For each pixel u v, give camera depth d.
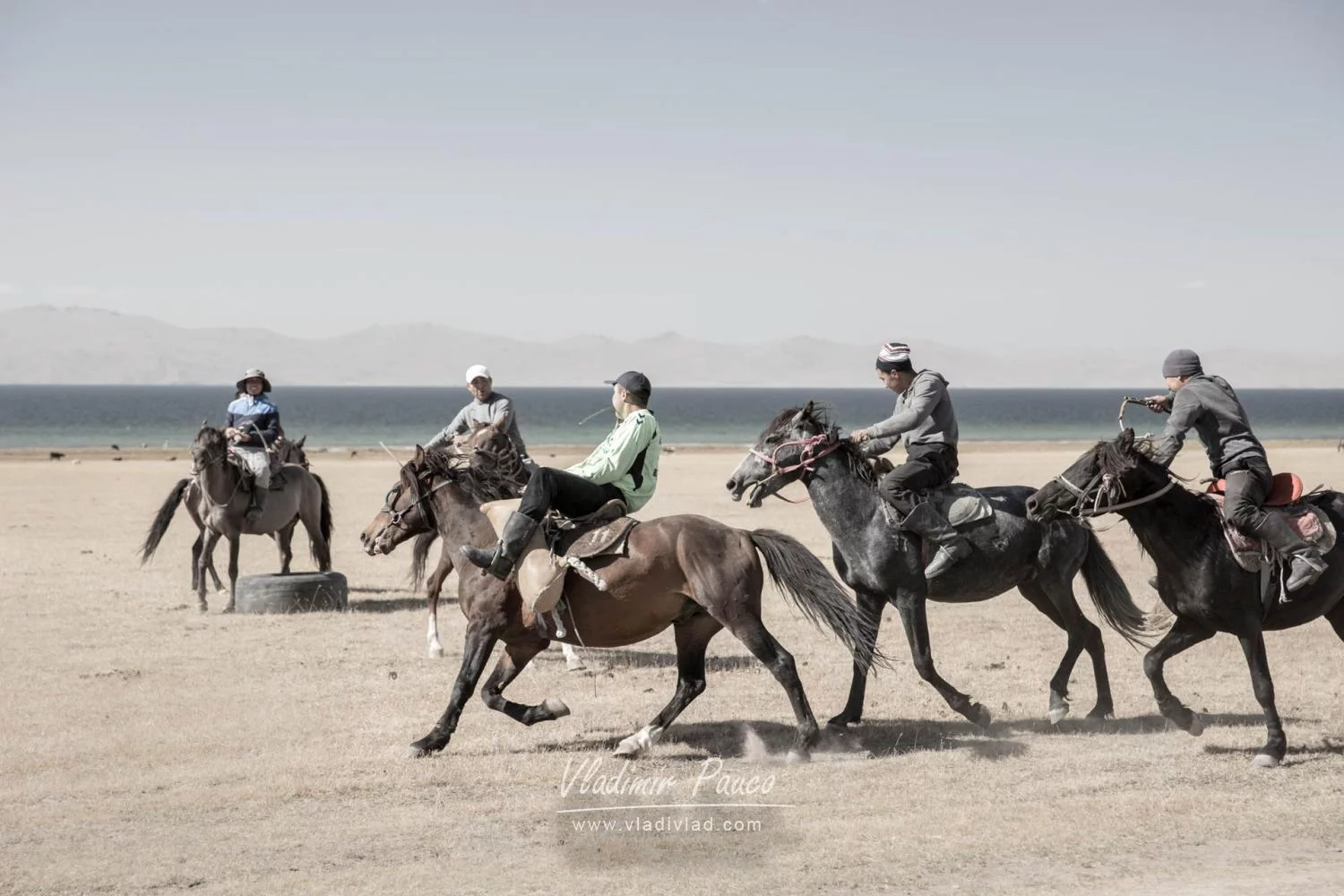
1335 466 42.03
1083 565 9.88
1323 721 9.59
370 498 31.53
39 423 132.75
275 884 6.15
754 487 9.22
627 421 8.78
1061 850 6.60
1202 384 8.37
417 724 9.61
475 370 12.82
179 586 17.50
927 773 8.14
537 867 6.38
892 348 9.36
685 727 9.58
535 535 8.46
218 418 155.38
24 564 19.59
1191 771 8.12
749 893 6.01
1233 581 8.23
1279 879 6.14
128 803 7.56
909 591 8.98
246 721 9.68
